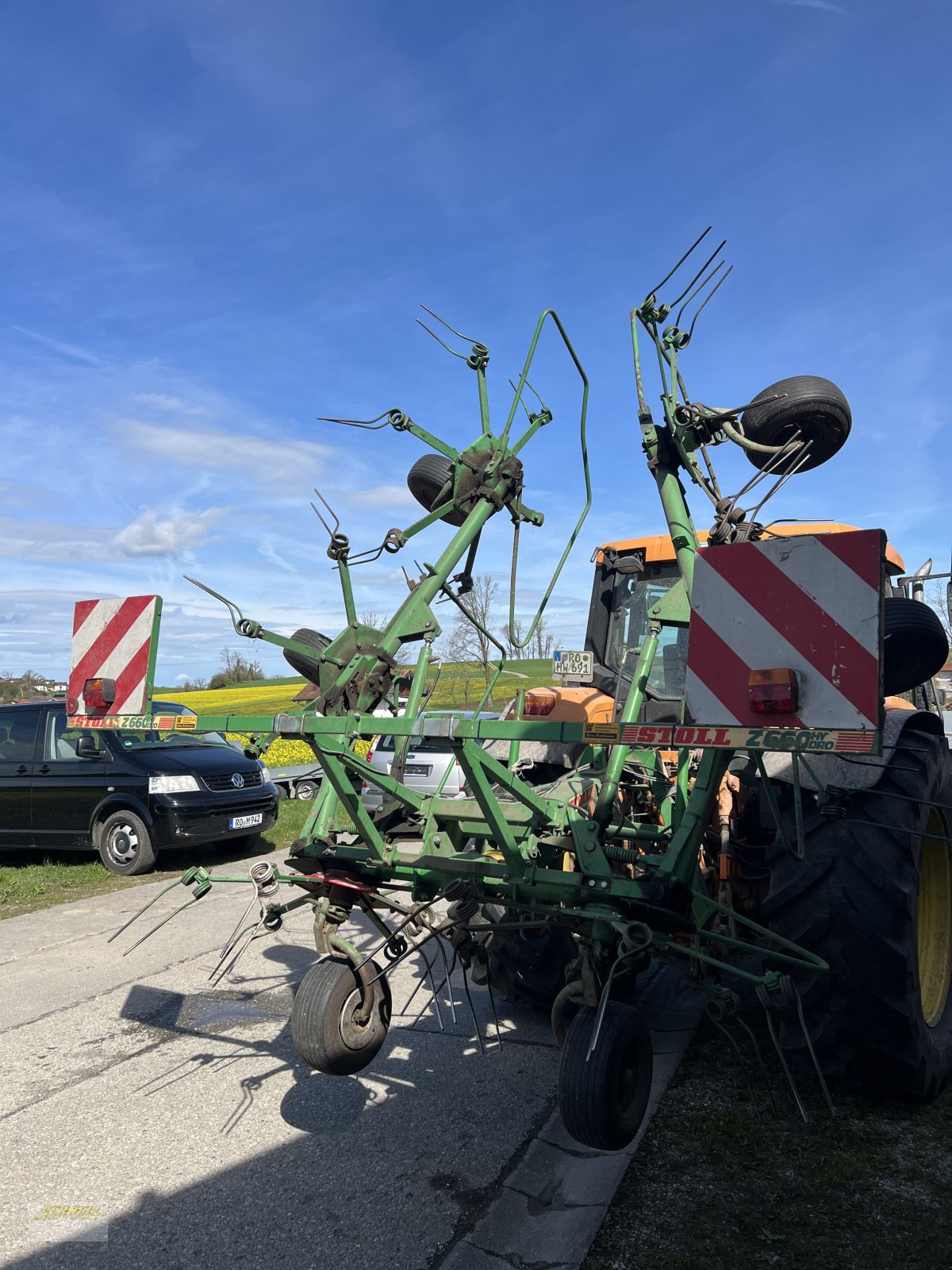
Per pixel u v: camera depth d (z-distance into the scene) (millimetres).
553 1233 2430
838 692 1900
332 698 2783
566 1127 2203
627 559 4656
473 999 4387
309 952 5324
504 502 3377
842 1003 2891
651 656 2895
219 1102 3312
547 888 2537
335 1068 2604
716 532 2838
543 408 3547
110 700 2977
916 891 2910
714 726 2027
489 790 2441
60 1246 2430
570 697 4402
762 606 2004
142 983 4734
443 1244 2402
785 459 3291
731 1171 2674
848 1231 2346
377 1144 2965
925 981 3412
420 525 3059
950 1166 2668
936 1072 3078
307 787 12883
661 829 2969
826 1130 2914
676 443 3211
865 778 2961
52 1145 3010
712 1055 3555
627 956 2246
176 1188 2717
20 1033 4047
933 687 5742
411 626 3057
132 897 6918
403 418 3109
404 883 3045
